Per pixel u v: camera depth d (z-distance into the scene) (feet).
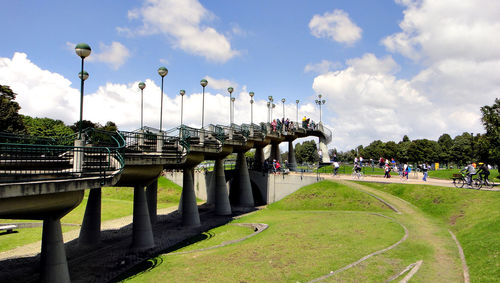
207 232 100.12
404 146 328.08
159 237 96.17
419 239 61.82
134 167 72.64
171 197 179.01
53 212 50.80
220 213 133.90
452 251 54.03
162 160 78.23
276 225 88.02
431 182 115.44
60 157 61.52
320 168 181.37
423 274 44.86
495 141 127.75
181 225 114.01
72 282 60.18
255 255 58.29
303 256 55.57
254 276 47.75
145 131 86.38
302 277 46.19
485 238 53.31
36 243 86.89
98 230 89.15
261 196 162.91
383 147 334.85
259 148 180.24
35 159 54.49
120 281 55.52
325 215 96.27
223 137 117.50
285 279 45.91
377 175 147.13
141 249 81.97
